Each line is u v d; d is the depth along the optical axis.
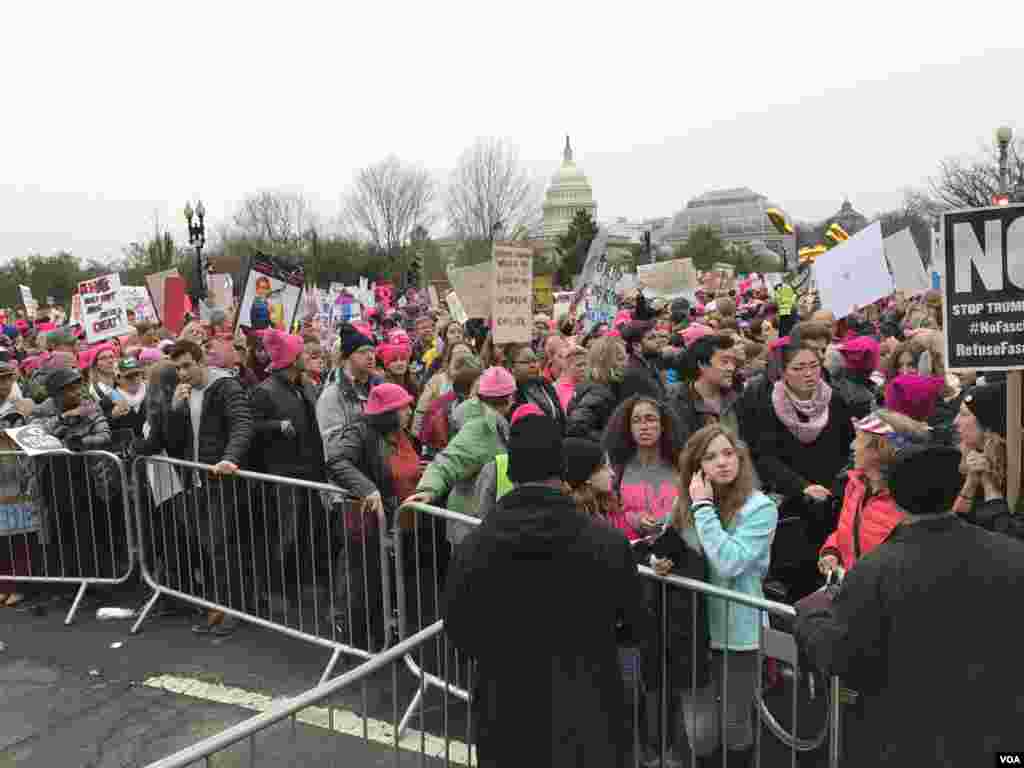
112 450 6.77
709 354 5.58
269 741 4.28
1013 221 3.70
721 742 3.75
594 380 6.38
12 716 4.78
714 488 3.85
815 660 2.63
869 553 2.59
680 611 3.68
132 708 4.85
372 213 67.44
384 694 4.89
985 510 3.71
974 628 2.43
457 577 2.99
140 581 6.74
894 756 2.47
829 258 9.93
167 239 51.31
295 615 5.73
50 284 58.53
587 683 2.89
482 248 60.59
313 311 16.38
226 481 5.81
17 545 6.53
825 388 5.19
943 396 5.90
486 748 2.98
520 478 3.00
